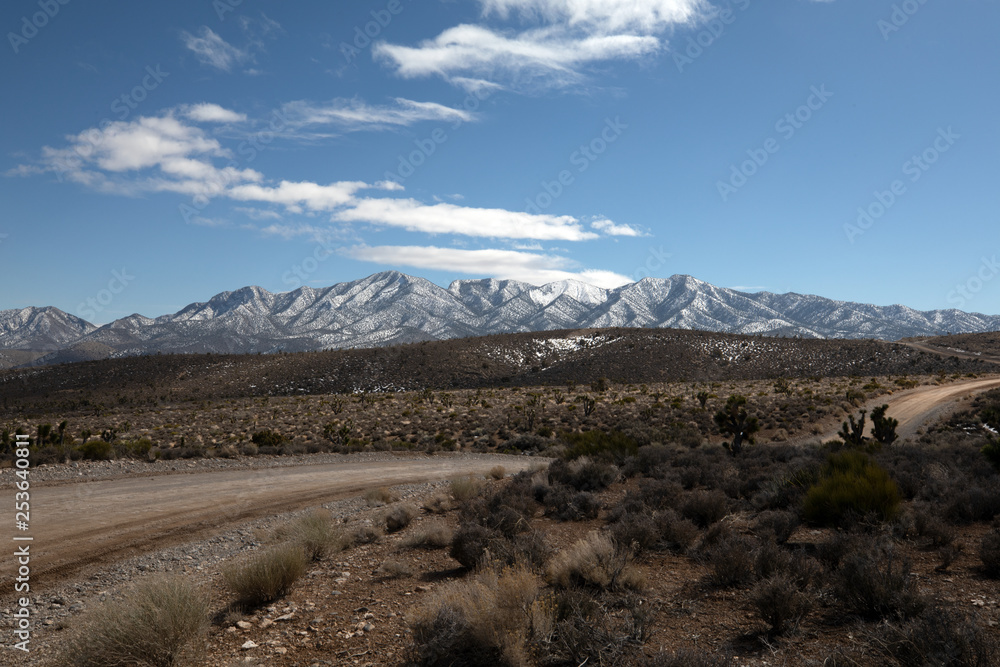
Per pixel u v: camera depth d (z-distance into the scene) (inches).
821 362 6830.7
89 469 852.6
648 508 471.5
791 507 461.7
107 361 7121.1
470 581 302.2
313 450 1272.1
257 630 266.8
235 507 650.2
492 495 585.6
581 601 239.1
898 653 183.6
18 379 6569.9
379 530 509.4
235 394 5969.5
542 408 2532.0
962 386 3078.2
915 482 502.3
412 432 1947.6
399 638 246.1
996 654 171.9
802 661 194.1
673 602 266.4
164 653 219.0
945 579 272.5
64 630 288.4
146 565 421.1
